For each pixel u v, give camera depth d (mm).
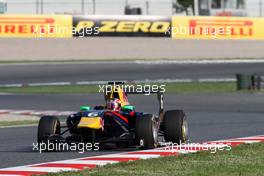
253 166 35719
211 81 132375
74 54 165875
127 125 44938
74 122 44500
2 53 162125
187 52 169000
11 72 142750
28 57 162875
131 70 146750
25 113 81812
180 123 45062
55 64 154875
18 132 59062
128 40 168750
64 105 94938
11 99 104500
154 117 44219
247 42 171500
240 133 56812
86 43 167000
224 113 81125
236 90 119062
